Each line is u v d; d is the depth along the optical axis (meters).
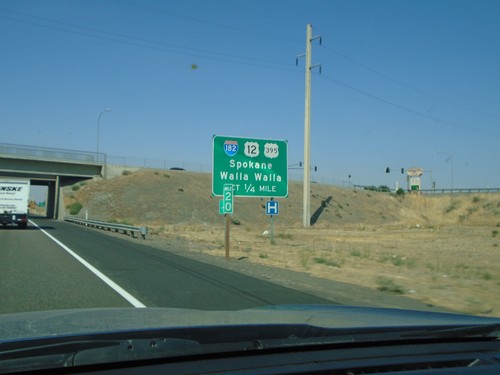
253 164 26.48
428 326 4.79
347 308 6.31
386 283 15.45
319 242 38.81
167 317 5.29
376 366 3.82
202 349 3.94
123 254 23.64
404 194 116.25
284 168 27.31
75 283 14.41
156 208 79.38
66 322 4.93
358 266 21.20
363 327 4.70
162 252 25.84
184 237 41.94
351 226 71.06
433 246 35.47
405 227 70.12
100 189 84.31
